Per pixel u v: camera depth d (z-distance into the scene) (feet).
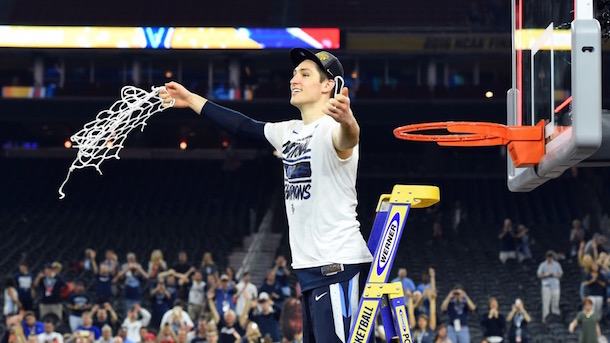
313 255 14.83
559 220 119.65
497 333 68.18
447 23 128.26
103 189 130.41
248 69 144.15
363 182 132.16
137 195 129.18
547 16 20.15
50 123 147.95
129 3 129.80
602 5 22.11
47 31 117.80
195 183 132.46
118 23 126.00
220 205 126.62
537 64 20.90
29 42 117.80
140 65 139.74
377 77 139.23
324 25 127.95
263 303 67.72
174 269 79.10
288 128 15.61
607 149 18.10
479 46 126.82
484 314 68.90
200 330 62.54
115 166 135.44
